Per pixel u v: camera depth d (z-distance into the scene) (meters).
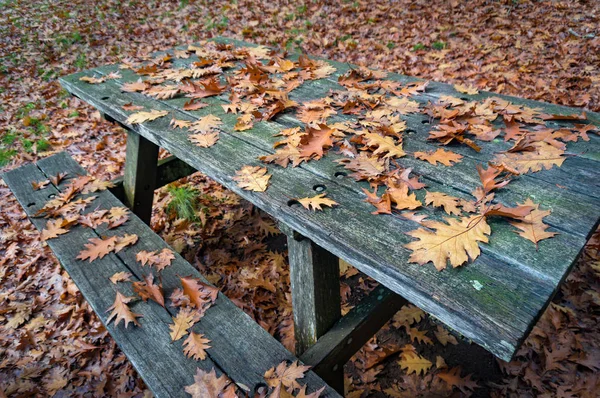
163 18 7.86
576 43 4.99
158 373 1.36
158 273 1.76
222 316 1.55
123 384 2.18
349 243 1.19
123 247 1.94
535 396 1.96
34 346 2.44
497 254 1.10
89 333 2.48
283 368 1.34
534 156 1.51
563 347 2.11
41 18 8.07
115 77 2.76
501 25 5.69
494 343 0.91
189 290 1.63
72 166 2.78
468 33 5.64
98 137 4.55
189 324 1.51
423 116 1.95
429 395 2.01
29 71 6.21
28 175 2.70
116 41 7.09
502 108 1.90
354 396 2.03
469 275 1.04
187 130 1.96
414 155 1.60
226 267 2.85
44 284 2.84
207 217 3.29
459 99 2.05
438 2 6.58
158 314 1.58
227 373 1.35
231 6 7.87
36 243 3.18
